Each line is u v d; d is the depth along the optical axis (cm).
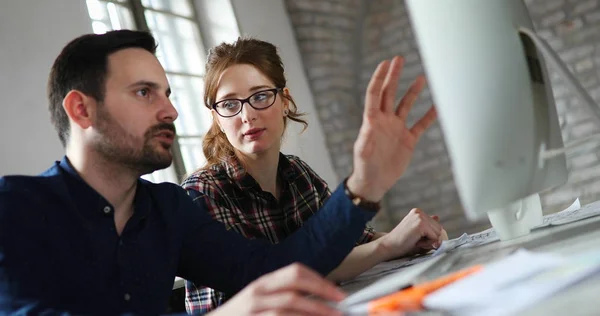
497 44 89
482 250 106
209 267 125
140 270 110
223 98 173
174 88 397
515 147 91
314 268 112
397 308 62
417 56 570
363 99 581
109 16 346
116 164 110
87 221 106
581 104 91
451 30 90
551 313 48
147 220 115
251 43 181
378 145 101
